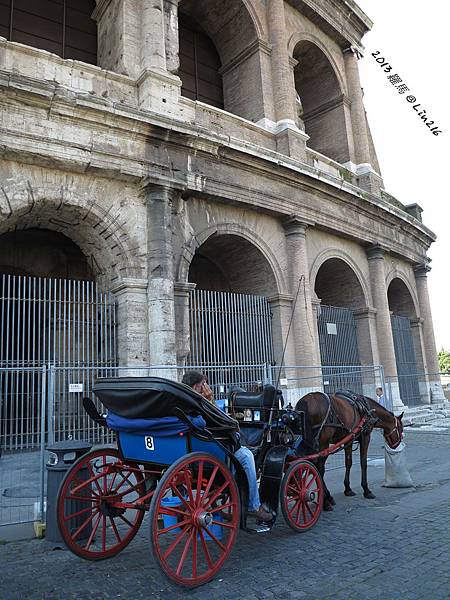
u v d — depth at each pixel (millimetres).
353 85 23594
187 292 13672
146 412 5211
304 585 4961
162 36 14562
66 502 6266
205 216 15094
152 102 13797
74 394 11656
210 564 5102
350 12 23406
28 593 4895
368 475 10617
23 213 11914
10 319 15398
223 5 18984
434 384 26609
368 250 22312
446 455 12953
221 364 14766
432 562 5461
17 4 15914
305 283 17359
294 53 22391
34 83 11281
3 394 14078
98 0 16109
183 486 6203
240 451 6000
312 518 6910
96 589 4973
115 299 13094
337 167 21297
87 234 13266
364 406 8883
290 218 17391
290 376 16469
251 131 17500
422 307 27266
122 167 12750
